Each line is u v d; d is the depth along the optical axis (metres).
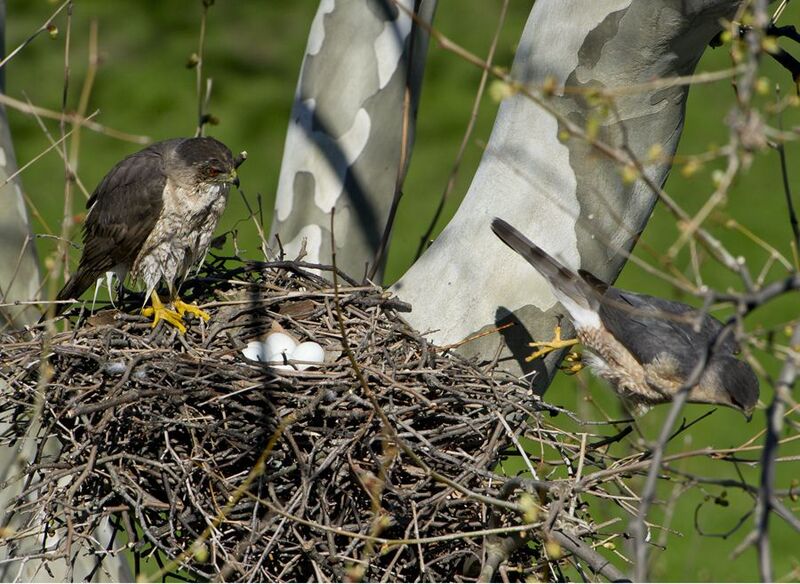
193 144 10.92
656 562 11.46
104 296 13.98
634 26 9.49
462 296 10.25
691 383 6.47
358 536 8.15
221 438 9.10
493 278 10.22
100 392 9.24
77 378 9.45
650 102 9.73
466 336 10.24
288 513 8.52
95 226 10.90
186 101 25.97
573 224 10.07
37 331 10.45
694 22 9.29
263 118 25.61
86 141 24.44
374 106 11.82
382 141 11.87
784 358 6.53
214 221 11.05
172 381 9.20
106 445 9.16
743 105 6.25
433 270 10.39
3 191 11.41
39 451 9.20
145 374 9.03
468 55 7.00
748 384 10.76
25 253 11.48
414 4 11.91
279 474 8.91
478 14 28.73
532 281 10.20
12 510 9.20
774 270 21.14
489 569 8.70
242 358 9.29
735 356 11.21
